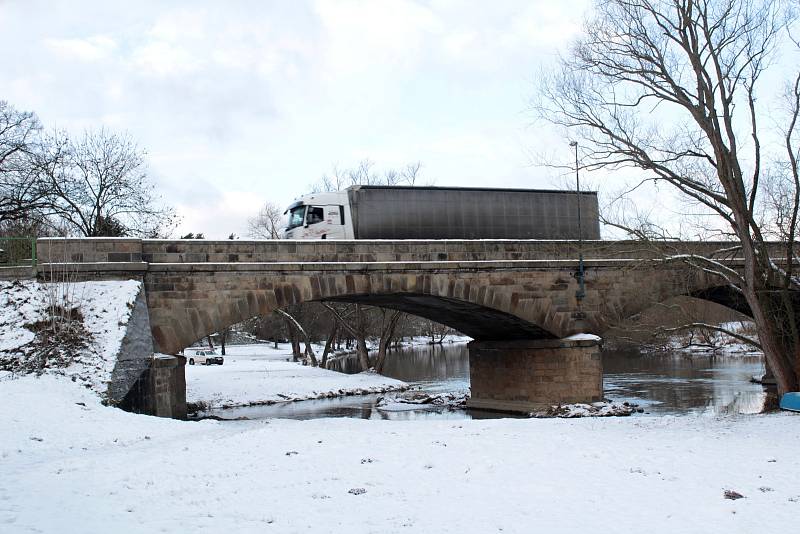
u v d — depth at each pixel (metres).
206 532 9.10
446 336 171.50
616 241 30.64
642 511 10.34
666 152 26.09
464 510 10.33
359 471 12.91
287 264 28.25
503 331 37.38
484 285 32.00
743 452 15.14
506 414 35.47
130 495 11.09
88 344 22.77
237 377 51.84
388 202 34.31
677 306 29.92
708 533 9.31
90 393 20.75
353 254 29.62
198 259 27.23
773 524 9.72
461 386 52.19
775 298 26.84
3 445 15.72
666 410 33.81
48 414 18.30
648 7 24.73
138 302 25.34
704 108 24.64
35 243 25.64
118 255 26.06
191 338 26.81
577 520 9.86
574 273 33.75
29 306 23.98
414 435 17.34
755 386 44.38
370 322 73.50
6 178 41.44
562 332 33.50
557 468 13.30
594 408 32.03
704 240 28.97
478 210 35.16
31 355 22.03
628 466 13.52
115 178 45.88
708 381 48.03
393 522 9.69
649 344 33.94
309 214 34.44
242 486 11.71
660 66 24.88
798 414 22.23
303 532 9.19
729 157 24.66
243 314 27.64
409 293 30.69
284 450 14.79
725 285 35.72
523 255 32.91
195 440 16.44
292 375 53.75
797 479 12.45
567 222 36.44
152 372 24.94
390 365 79.06
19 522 9.46
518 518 9.94
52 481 12.08
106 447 16.34
